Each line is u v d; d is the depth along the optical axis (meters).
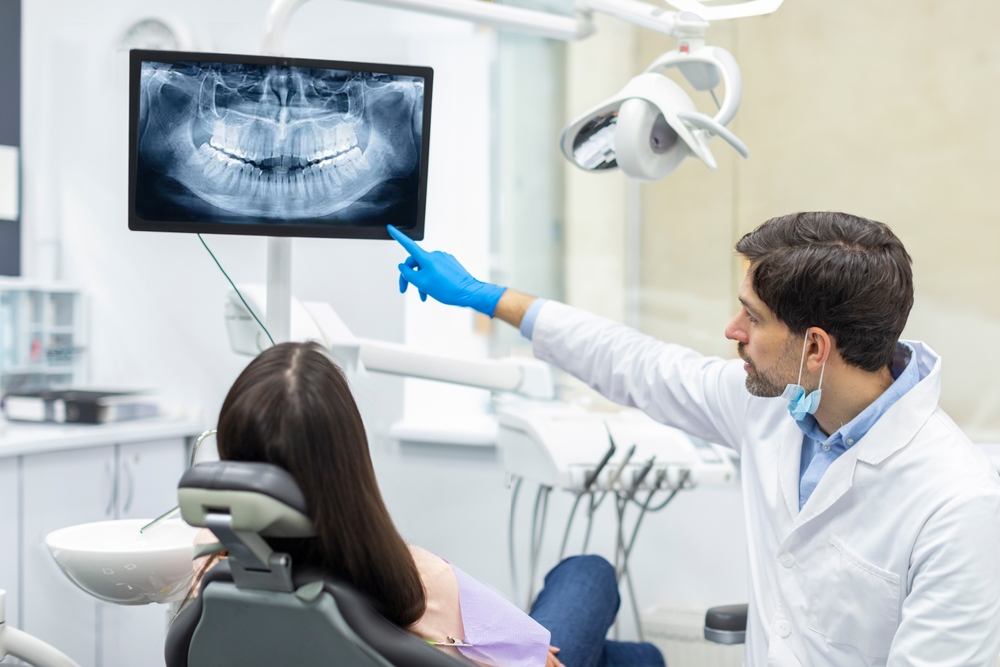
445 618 0.90
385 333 2.04
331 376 0.79
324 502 0.75
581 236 2.18
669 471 1.76
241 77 1.16
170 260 2.56
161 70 1.14
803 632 1.08
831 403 1.03
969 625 0.90
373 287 2.02
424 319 2.05
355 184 1.21
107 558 1.11
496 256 2.21
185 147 1.16
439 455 2.15
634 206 2.13
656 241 2.12
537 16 1.48
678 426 1.34
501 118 2.18
